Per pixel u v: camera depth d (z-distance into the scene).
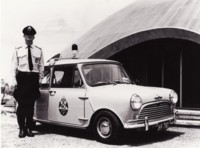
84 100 6.13
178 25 11.73
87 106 6.08
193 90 10.92
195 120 8.15
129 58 12.20
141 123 5.62
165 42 11.49
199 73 10.82
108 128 5.79
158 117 6.01
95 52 11.79
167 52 11.48
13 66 6.44
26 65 6.43
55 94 6.70
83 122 6.16
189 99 10.98
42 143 6.05
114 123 5.68
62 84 6.69
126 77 6.97
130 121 5.51
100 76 6.52
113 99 5.71
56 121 6.67
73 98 6.33
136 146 5.65
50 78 6.96
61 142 6.14
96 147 5.62
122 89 5.93
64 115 6.49
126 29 13.92
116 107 5.64
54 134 7.01
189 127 7.67
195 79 10.90
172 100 6.39
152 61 11.79
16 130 7.49
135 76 12.08
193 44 10.93
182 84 11.14
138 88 6.14
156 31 10.74
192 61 10.98
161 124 6.09
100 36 14.80
